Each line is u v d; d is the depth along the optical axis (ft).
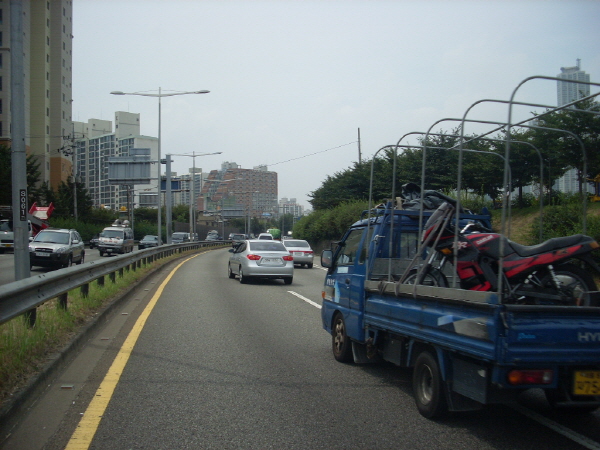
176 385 20.17
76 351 24.29
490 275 16.47
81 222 198.49
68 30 258.98
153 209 347.97
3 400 15.70
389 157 93.35
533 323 13.50
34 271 74.08
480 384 14.29
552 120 23.88
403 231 22.40
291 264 62.23
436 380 16.38
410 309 17.72
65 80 253.85
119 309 38.81
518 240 52.39
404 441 15.01
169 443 14.66
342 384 20.83
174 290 52.85
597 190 30.68
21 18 33.53
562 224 49.42
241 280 62.08
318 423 16.39
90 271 35.91
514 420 16.83
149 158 117.08
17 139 33.17
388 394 19.57
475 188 32.04
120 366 22.61
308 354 25.95
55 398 18.24
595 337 14.03
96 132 407.44
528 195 55.11
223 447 14.46
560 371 14.26
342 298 24.48
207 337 29.37
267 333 31.01
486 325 13.67
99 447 14.28
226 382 20.72
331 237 150.71
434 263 19.95
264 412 17.34
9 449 13.94
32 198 185.37
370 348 20.86
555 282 16.39
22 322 21.99
